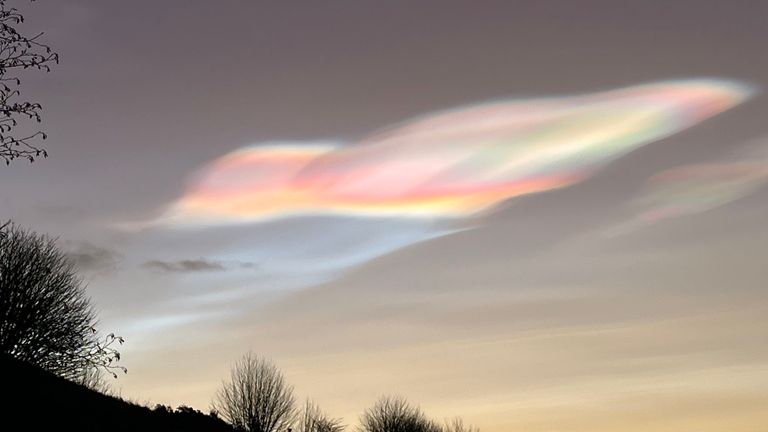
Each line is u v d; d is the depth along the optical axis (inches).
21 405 1026.7
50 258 1291.8
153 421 1270.9
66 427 1027.9
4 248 1226.0
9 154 567.2
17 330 1197.1
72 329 1272.1
